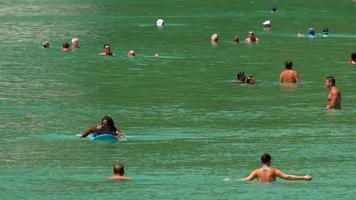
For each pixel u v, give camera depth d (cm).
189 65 13050
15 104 9769
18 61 13338
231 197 5741
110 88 10944
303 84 11300
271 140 7925
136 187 6056
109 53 14100
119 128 8488
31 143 7750
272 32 18100
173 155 7262
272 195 5803
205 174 6550
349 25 19712
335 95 9562
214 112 9381
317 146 7669
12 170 6656
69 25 19125
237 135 8162
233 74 12162
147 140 7906
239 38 16975
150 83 11350
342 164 6938
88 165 6856
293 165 6919
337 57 13938
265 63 13275
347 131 8362
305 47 15312
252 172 6388
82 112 9331
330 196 5772
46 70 12431
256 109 9556
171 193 5866
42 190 5962
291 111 9425
